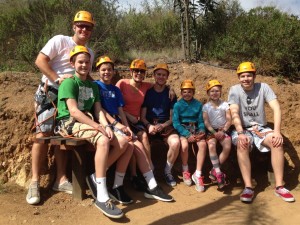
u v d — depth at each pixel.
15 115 4.95
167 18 8.52
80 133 3.97
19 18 7.80
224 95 5.99
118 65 7.06
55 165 4.57
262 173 5.00
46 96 4.23
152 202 4.18
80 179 4.14
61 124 4.12
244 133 4.71
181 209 4.02
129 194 4.41
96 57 7.09
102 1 8.24
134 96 4.90
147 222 3.70
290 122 5.41
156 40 8.27
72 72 4.34
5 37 7.40
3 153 4.76
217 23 7.84
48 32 7.14
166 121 4.97
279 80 6.15
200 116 4.90
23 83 5.55
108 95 4.56
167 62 7.02
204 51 7.36
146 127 4.88
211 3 7.79
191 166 5.09
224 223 3.69
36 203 4.04
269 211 3.98
